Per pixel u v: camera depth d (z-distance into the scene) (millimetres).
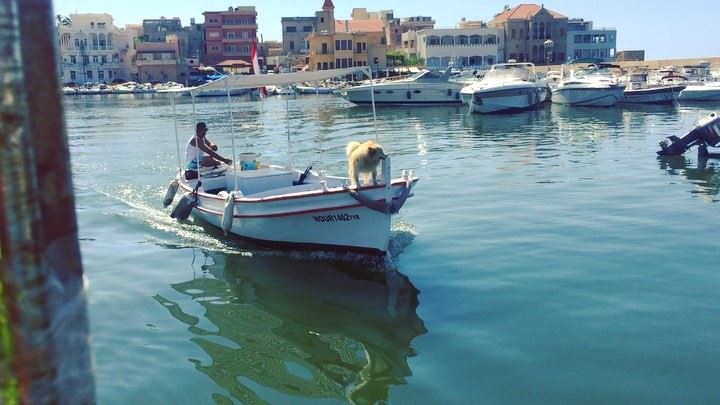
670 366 6508
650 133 28406
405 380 6375
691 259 9898
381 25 117250
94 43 116688
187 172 13750
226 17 118812
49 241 1425
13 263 1362
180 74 115250
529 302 8328
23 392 1422
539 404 5863
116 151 27484
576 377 6332
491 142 26969
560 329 7477
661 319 7672
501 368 6559
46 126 1403
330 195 10109
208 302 8633
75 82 113250
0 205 1334
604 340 7145
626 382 6207
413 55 107250
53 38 1422
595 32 109312
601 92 43812
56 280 1451
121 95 95250
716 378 6246
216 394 6137
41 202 1397
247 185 12688
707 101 45656
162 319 8023
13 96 1328
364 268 10031
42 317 1418
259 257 10727
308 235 10570
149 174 20609
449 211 13719
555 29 108188
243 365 6754
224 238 11883
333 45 96688
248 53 120438
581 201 14328
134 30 126938
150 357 6906
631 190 15430
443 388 6199
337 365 6762
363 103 51312
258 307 8461
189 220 13344
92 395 1595
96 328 7680
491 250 10664
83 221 13336
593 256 10180
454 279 9352
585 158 21203
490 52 101000
